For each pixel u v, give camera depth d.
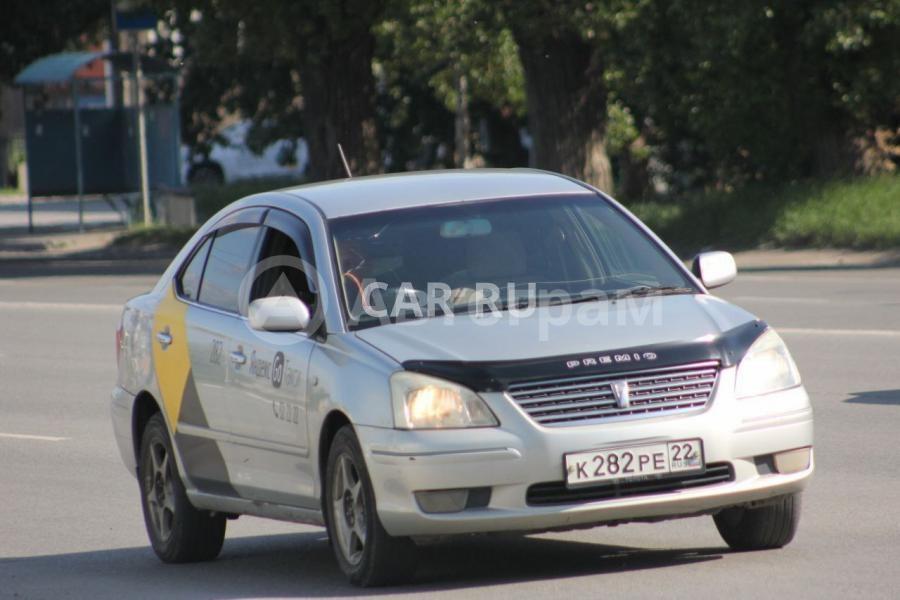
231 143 181.25
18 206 182.25
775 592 22.80
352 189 28.52
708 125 107.94
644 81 107.38
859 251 93.12
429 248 26.58
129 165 134.88
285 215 28.12
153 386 30.05
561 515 22.83
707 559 25.67
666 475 23.12
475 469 22.80
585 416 23.14
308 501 25.56
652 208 110.56
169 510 29.84
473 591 23.88
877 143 109.19
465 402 23.06
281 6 111.88
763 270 88.88
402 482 23.06
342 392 24.08
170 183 137.12
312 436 24.95
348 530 24.61
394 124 166.75
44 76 130.25
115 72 134.50
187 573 28.23
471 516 22.86
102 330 70.62
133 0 127.75
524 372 23.17
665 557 26.22
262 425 26.45
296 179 157.88
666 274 26.98
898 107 105.94
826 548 26.28
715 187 131.38
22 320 75.44
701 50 99.94
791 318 62.72
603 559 26.42
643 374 23.44
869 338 55.78
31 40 152.25
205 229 30.69
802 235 97.12
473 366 23.28
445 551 27.98
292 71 163.38
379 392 23.56
